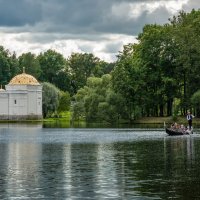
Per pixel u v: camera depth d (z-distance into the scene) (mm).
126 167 55500
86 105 197125
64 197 40406
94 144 91562
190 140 97625
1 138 115875
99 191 42375
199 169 53312
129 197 40125
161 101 194000
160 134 122125
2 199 39844
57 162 61250
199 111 192000
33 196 40750
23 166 57531
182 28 189625
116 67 197875
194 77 186500
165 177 48312
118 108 190875
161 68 193500
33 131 151500
